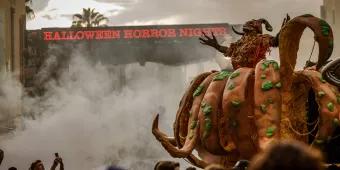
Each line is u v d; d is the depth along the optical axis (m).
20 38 56.22
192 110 14.39
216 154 14.02
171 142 15.24
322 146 13.01
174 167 7.29
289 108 13.53
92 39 60.75
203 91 14.48
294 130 13.46
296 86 13.67
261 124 13.00
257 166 2.88
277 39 14.12
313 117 14.45
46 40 59.03
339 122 13.09
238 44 14.55
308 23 13.04
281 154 2.86
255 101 13.18
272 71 13.38
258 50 14.10
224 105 13.48
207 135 13.84
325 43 12.98
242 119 13.38
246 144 13.42
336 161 13.95
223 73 14.27
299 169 2.82
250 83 13.57
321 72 13.27
